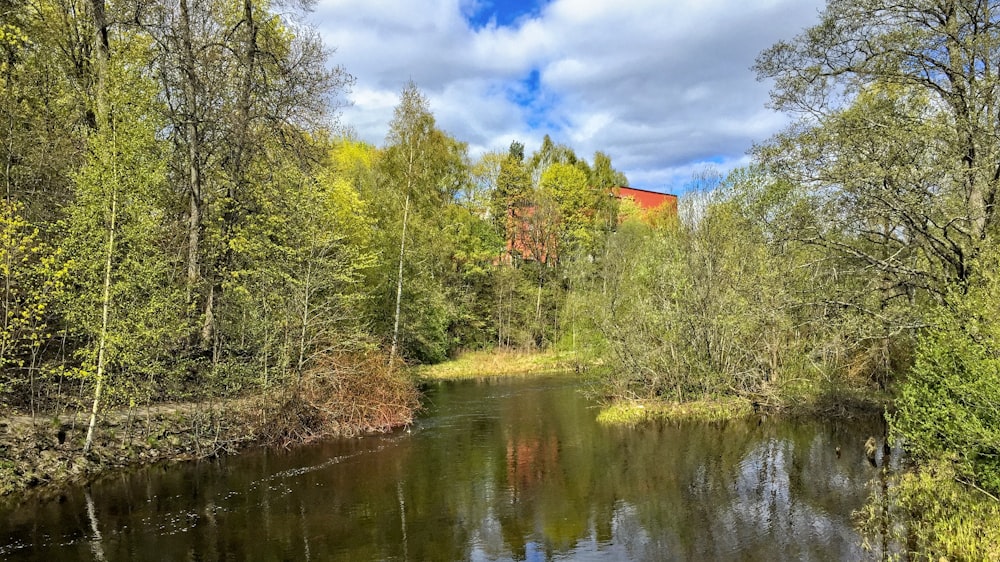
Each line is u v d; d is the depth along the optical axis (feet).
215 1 65.57
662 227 94.27
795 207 44.73
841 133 39.91
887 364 64.69
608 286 107.96
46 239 46.96
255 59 65.05
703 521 33.32
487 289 139.13
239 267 59.52
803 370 68.33
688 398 69.92
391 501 37.17
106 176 42.42
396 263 94.27
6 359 40.68
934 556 27.12
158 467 44.21
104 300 42.14
